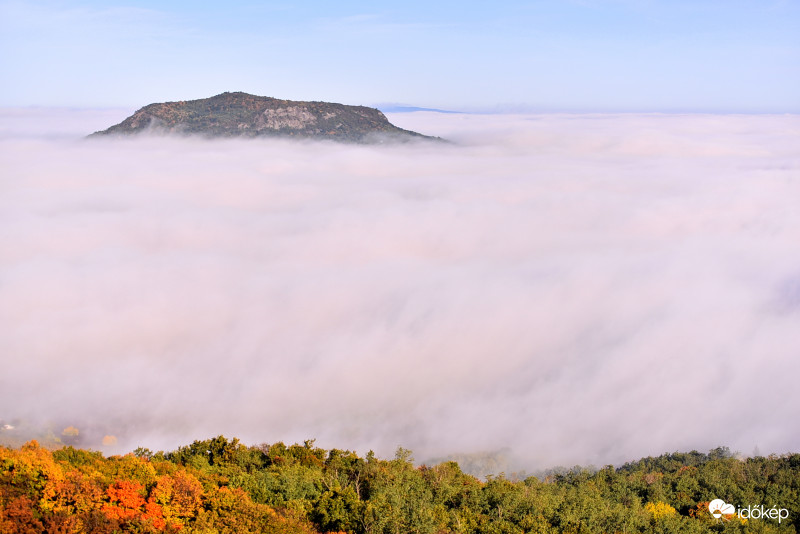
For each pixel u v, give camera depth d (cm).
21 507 4828
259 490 6238
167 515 5244
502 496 6938
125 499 5225
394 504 6228
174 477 5822
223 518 5306
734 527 6994
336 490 6253
